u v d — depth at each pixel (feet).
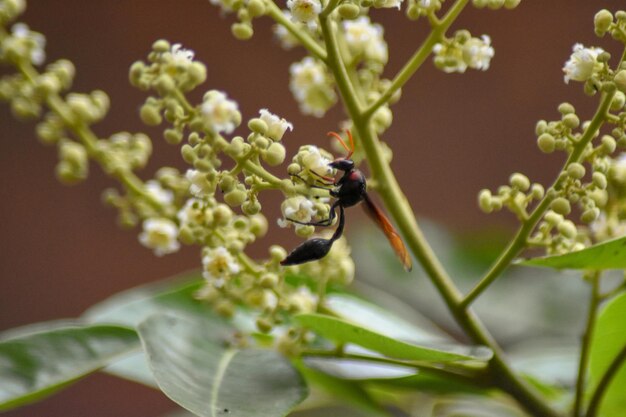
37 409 2.28
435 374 1.28
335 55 1.24
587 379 1.36
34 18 2.21
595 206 1.22
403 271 1.64
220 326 1.36
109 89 2.23
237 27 1.25
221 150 1.21
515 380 1.27
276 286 1.27
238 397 1.23
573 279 1.63
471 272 1.64
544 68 2.29
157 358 1.24
